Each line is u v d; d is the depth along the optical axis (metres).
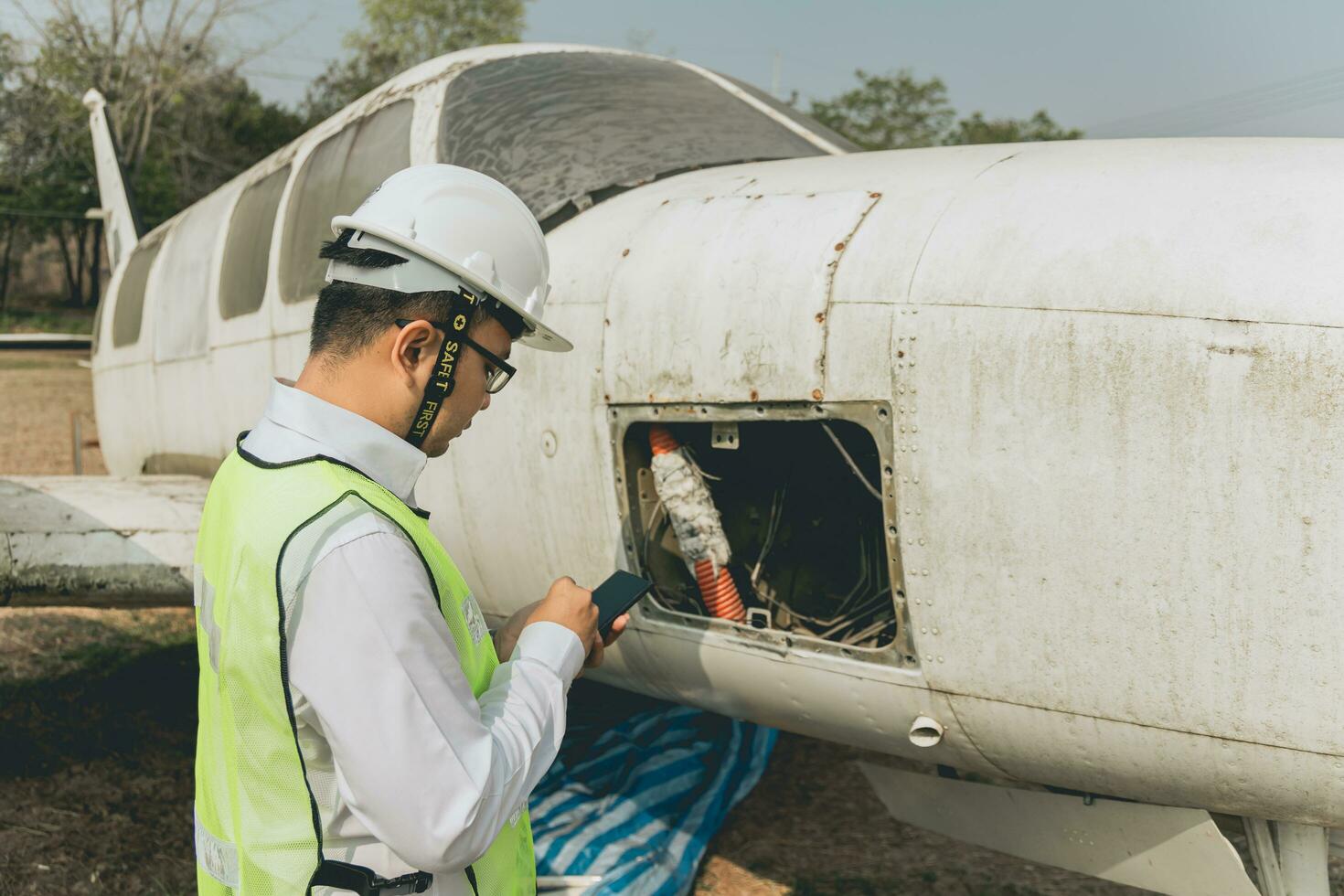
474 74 3.31
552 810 3.09
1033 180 2.00
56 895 3.04
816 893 3.02
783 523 2.55
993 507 1.85
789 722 2.37
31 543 3.46
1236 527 1.67
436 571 1.17
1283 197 1.76
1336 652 1.64
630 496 2.37
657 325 2.24
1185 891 2.09
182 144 34.19
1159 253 1.77
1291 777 1.74
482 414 2.62
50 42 30.91
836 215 2.12
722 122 3.20
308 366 1.22
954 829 2.44
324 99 38.31
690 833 3.17
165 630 5.76
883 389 1.94
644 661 2.50
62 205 37.00
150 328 5.44
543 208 2.75
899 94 36.41
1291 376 1.63
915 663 2.02
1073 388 1.78
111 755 4.07
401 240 1.18
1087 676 1.83
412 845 1.05
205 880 1.29
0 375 21.20
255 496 1.12
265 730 1.10
